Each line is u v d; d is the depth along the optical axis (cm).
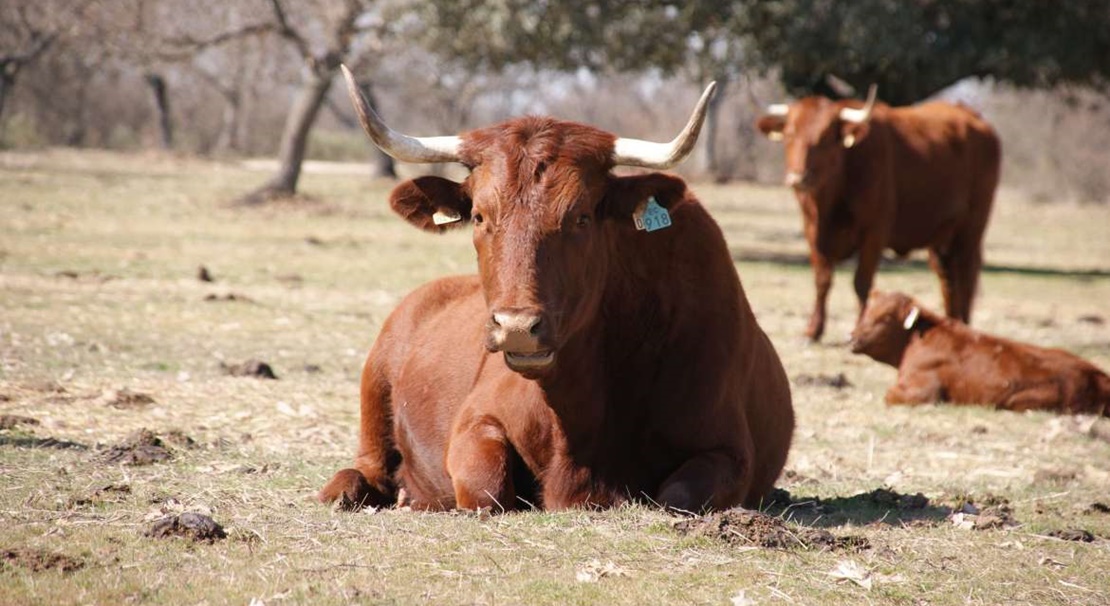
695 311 1204
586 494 1177
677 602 911
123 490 1222
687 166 11856
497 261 1081
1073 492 1528
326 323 2770
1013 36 4975
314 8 5800
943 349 2264
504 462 1166
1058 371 2202
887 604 941
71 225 4534
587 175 1119
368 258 4153
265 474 1385
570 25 4709
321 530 1077
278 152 13662
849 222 3089
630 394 1196
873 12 4666
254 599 870
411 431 1345
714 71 4994
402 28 5644
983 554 1115
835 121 3030
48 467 1322
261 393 1933
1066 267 5347
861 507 1360
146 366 2117
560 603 898
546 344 1047
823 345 2930
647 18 5066
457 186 1184
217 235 4578
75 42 6025
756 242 5556
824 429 1961
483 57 5241
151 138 13100
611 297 1184
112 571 937
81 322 2533
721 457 1177
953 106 3575
